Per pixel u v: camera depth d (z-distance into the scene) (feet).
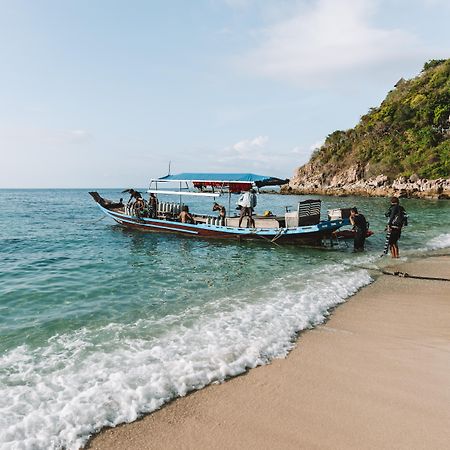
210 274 34.42
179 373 15.19
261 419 12.21
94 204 174.91
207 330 19.99
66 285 30.53
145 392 13.75
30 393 13.89
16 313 23.56
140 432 11.63
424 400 13.08
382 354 16.99
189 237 58.13
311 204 50.39
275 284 30.17
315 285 29.60
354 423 11.84
